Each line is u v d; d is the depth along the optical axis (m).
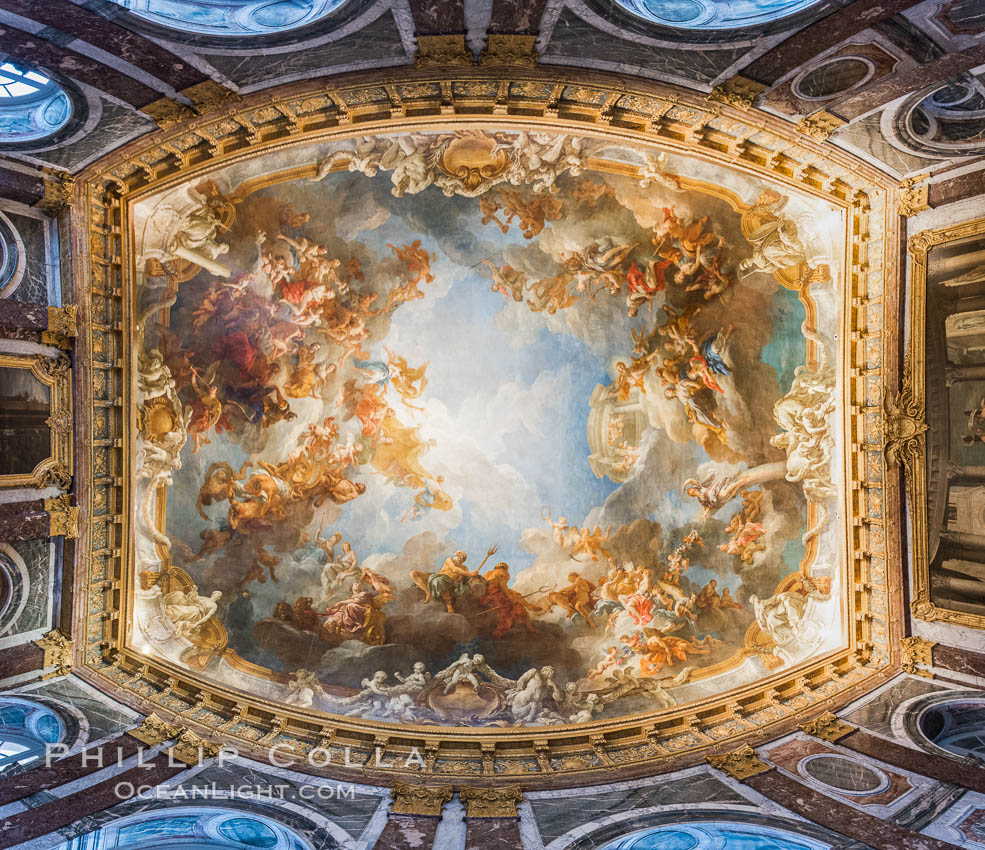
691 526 18.45
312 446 18.53
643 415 18.86
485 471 19.17
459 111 13.51
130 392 15.55
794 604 17.27
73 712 13.66
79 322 14.39
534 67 12.27
